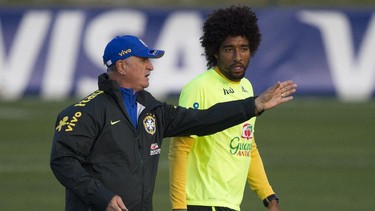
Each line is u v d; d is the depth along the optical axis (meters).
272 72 69.75
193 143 20.09
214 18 20.38
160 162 46.25
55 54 71.31
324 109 65.81
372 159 46.66
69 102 69.06
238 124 19.12
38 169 44.12
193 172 20.25
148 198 18.41
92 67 71.12
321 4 79.06
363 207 35.34
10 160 46.38
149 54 18.45
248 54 20.47
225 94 20.30
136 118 18.48
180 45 70.81
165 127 19.06
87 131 17.83
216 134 20.09
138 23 71.44
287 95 18.77
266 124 59.22
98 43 71.31
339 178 41.84
